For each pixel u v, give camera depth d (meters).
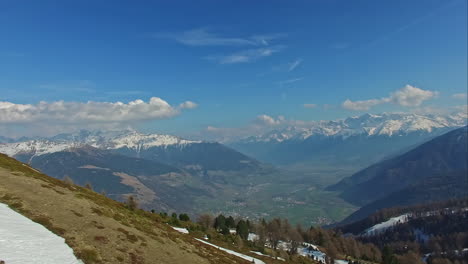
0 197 55.50
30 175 75.19
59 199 63.00
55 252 41.88
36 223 49.50
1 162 80.19
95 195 94.44
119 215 70.88
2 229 43.50
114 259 46.84
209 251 82.94
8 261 35.72
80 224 54.59
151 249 57.31
